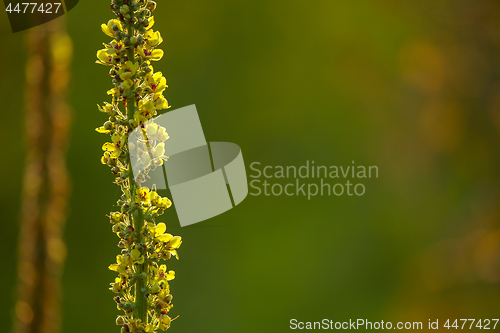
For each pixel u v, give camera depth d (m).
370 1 8.20
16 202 5.94
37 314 2.18
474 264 5.84
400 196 7.49
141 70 1.32
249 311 6.68
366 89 8.42
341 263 7.23
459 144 6.36
